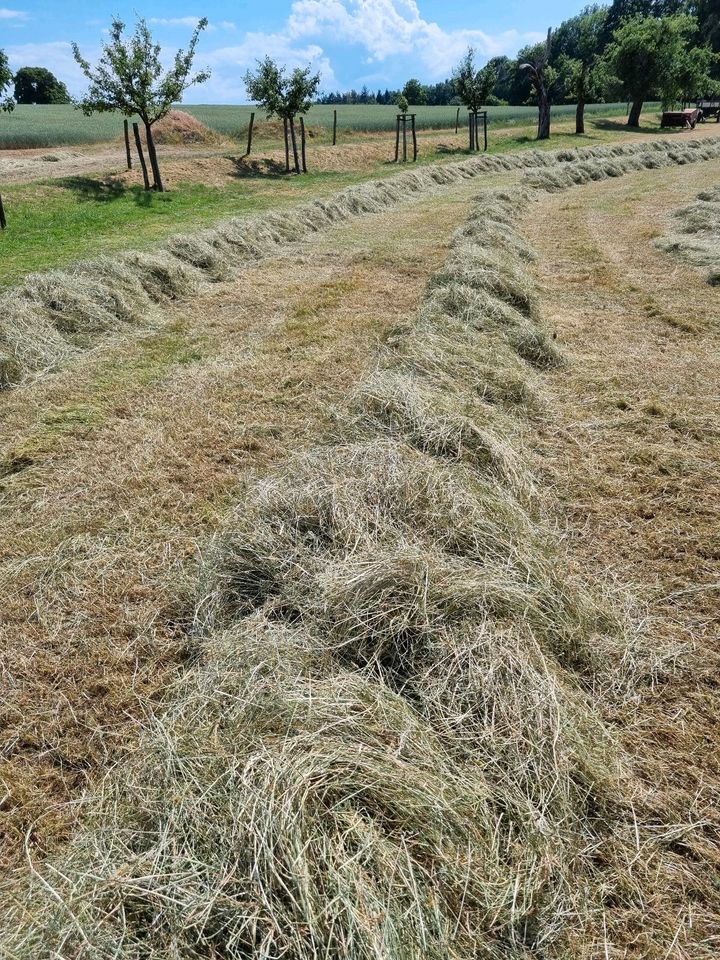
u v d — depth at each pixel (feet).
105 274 21.70
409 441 11.48
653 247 29.99
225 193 50.34
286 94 59.98
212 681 7.02
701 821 6.22
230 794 5.49
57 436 13.82
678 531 10.43
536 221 37.52
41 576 9.64
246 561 8.85
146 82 44.60
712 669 7.88
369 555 8.26
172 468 12.61
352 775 5.60
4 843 6.20
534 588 8.22
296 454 12.35
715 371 16.57
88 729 7.35
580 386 15.79
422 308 19.02
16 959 4.82
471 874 5.16
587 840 5.99
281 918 4.65
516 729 6.37
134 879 4.99
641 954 5.26
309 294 23.70
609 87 110.52
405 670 7.22
